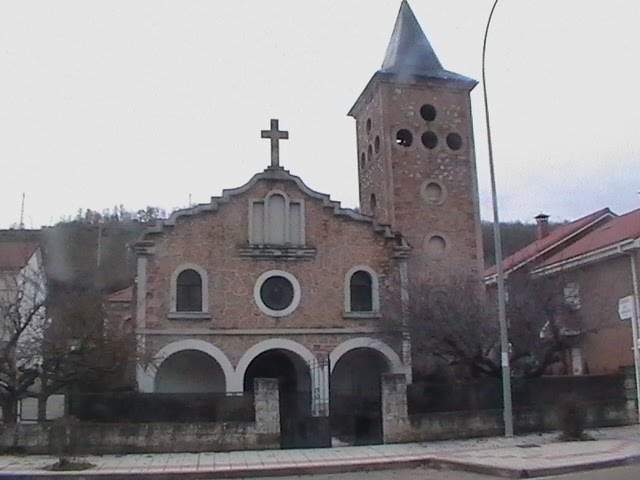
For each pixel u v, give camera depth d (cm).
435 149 3175
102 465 1642
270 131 2648
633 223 3027
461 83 3262
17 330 2092
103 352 2139
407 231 3053
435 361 2572
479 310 2408
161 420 2014
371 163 3325
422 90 3238
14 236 5062
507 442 1873
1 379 2056
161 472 1525
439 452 1730
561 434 1947
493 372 2380
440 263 3045
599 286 2941
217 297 2488
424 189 3116
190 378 2605
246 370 2578
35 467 1609
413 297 2534
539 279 2552
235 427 1911
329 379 2461
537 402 2241
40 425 1858
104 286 4650
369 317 2567
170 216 2511
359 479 1435
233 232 2545
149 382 2339
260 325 2497
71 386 2222
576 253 3069
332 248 2602
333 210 2627
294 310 2525
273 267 2550
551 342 2414
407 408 2059
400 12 3481
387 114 3175
